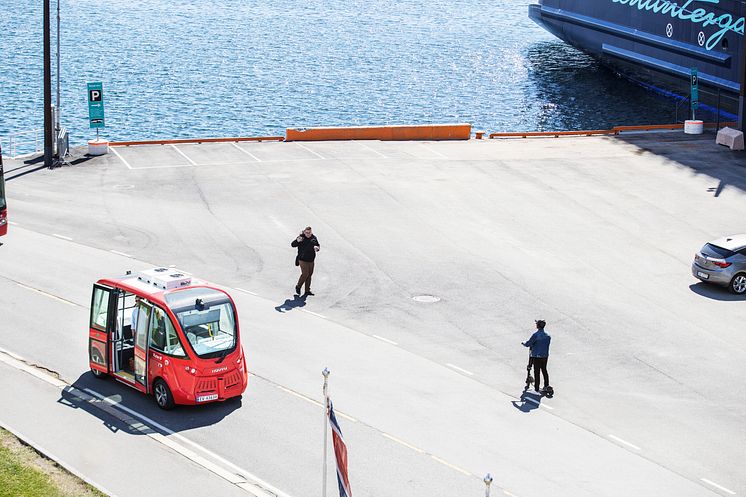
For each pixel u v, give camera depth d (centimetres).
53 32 12694
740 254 3378
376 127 5603
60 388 2419
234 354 2328
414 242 3781
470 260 3597
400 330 2927
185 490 1952
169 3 16475
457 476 2067
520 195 4488
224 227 3884
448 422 2336
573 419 2402
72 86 9100
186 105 8488
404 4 17512
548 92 9312
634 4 8519
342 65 10869
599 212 4269
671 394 2578
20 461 2002
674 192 4597
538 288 3344
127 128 7581
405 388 2516
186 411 2322
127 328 2444
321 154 5184
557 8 10006
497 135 5762
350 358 2691
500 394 2522
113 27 13400
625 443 2291
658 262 3684
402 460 2127
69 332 2777
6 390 2389
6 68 9912
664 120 7900
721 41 7356
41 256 3475
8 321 2844
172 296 2317
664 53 8094
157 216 4009
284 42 12550
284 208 4166
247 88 9356
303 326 2914
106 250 3569
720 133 5522
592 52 9550
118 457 2080
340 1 17738
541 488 2039
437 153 5275
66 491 1883
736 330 3056
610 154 5306
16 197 4244
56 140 5056
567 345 2878
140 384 2362
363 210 4175
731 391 2611
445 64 11069
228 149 5266
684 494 2061
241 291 3194
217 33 13188
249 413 2320
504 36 13725
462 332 2934
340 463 1645
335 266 3475
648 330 3022
